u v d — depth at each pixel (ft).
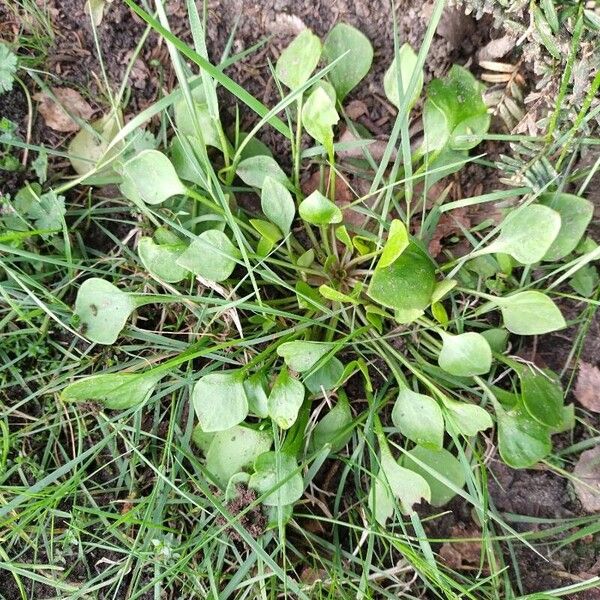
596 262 0.75
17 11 0.78
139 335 0.77
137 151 0.78
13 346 0.77
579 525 0.75
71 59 0.79
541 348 0.77
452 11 0.73
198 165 0.69
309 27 0.77
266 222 0.74
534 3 0.63
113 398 0.70
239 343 0.72
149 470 0.77
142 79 0.80
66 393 0.67
